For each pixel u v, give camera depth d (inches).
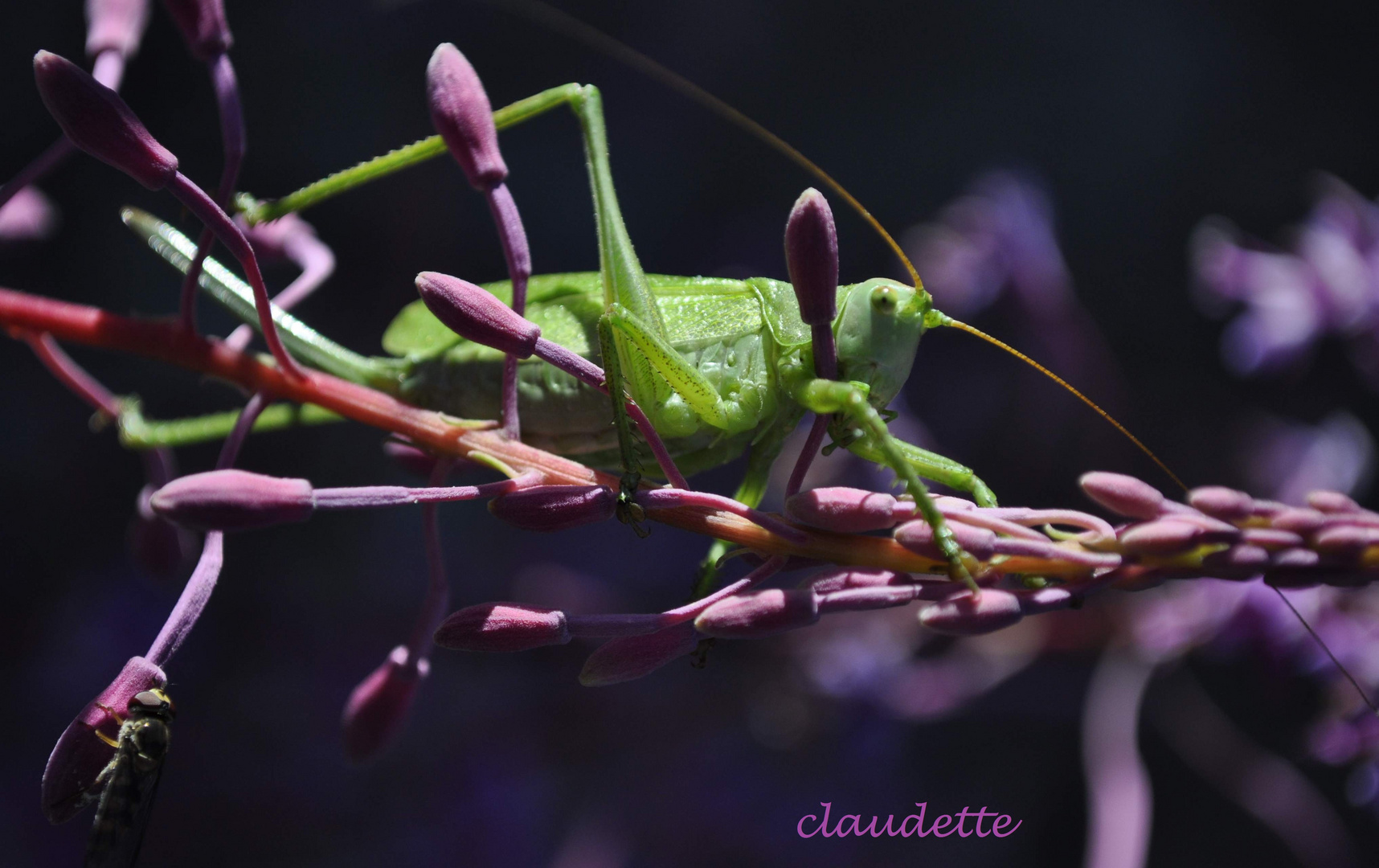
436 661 16.6
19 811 14.3
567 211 21.1
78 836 14.4
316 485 18.1
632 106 22.0
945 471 8.8
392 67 20.3
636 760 15.5
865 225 22.3
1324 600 10.1
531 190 21.0
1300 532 8.2
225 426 8.8
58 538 16.8
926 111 22.9
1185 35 22.7
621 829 15.0
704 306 8.9
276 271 18.9
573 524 8.1
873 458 8.8
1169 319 21.2
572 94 8.8
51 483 17.0
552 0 21.6
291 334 8.8
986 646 13.1
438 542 8.5
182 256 8.7
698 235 22.0
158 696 8.0
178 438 8.8
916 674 13.7
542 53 21.6
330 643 17.0
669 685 15.8
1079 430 15.1
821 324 8.2
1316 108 22.0
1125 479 8.1
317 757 15.8
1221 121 22.3
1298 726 14.8
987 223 14.0
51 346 8.7
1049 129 22.7
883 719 13.9
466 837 15.0
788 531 8.2
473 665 16.5
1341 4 22.0
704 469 9.0
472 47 21.0
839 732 14.4
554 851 14.9
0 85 17.4
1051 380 15.0
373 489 8.0
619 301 8.7
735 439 9.0
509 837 15.0
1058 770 16.2
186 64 18.8
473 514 18.4
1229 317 20.7
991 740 16.5
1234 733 13.8
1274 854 16.2
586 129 8.8
